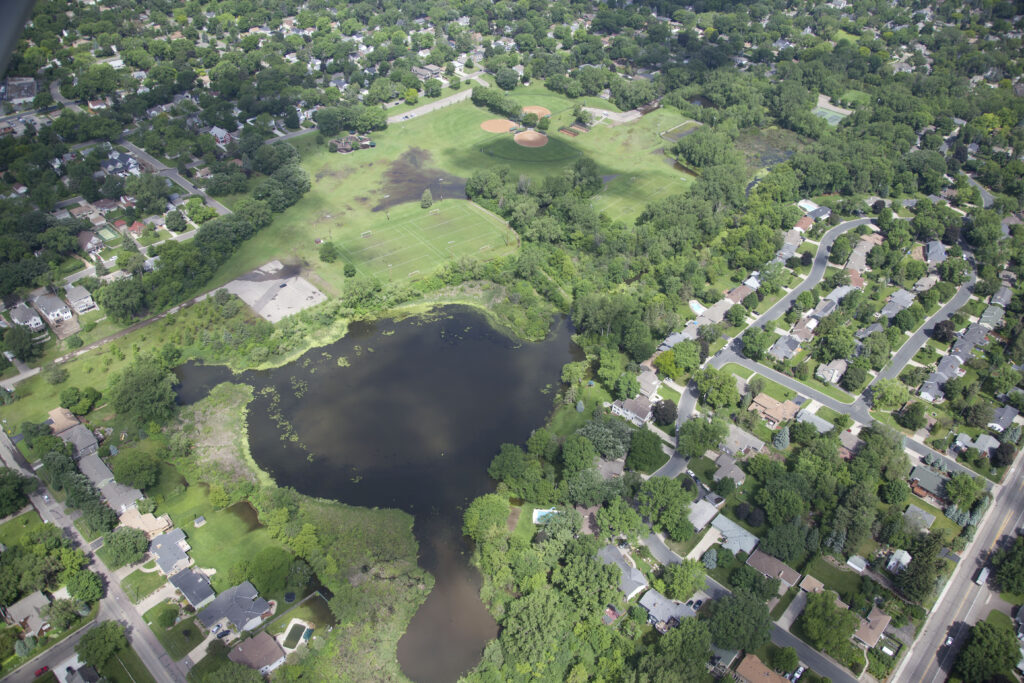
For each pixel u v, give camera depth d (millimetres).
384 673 188625
